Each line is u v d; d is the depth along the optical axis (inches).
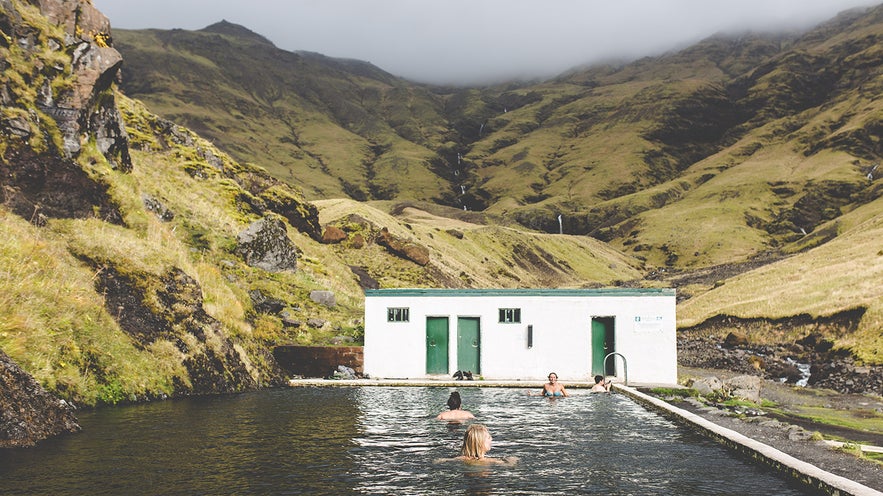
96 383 814.5
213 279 1343.5
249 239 1815.9
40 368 741.3
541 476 523.5
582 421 799.7
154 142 2151.8
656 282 6343.5
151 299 1025.5
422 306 1304.1
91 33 1469.0
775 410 1056.8
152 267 1096.8
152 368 916.6
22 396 627.5
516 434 709.3
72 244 1022.4
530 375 1284.4
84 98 1339.8
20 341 747.4
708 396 1119.6
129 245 1115.9
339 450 603.5
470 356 1301.7
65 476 486.0
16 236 920.3
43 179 1123.9
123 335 919.0
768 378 1781.5
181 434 658.2
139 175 1815.9
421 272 3070.9
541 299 1296.8
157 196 1787.6
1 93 1160.8
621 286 6067.9
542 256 6392.7
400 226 4375.0
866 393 1398.9
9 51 1234.6
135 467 518.3
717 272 6811.0
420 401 964.6
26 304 801.6
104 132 1434.5
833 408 1156.5
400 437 676.1
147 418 741.9
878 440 776.9
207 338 1069.1
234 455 570.9
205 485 471.2
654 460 582.9
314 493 459.8
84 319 870.4
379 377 1286.9
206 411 811.4
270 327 1380.4
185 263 1262.3
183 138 2361.0
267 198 2551.7
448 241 5068.9
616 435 705.0
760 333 2481.5
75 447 586.2
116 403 821.2
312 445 622.8
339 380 1190.9
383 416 812.0
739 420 816.3
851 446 627.8
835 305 2359.7
